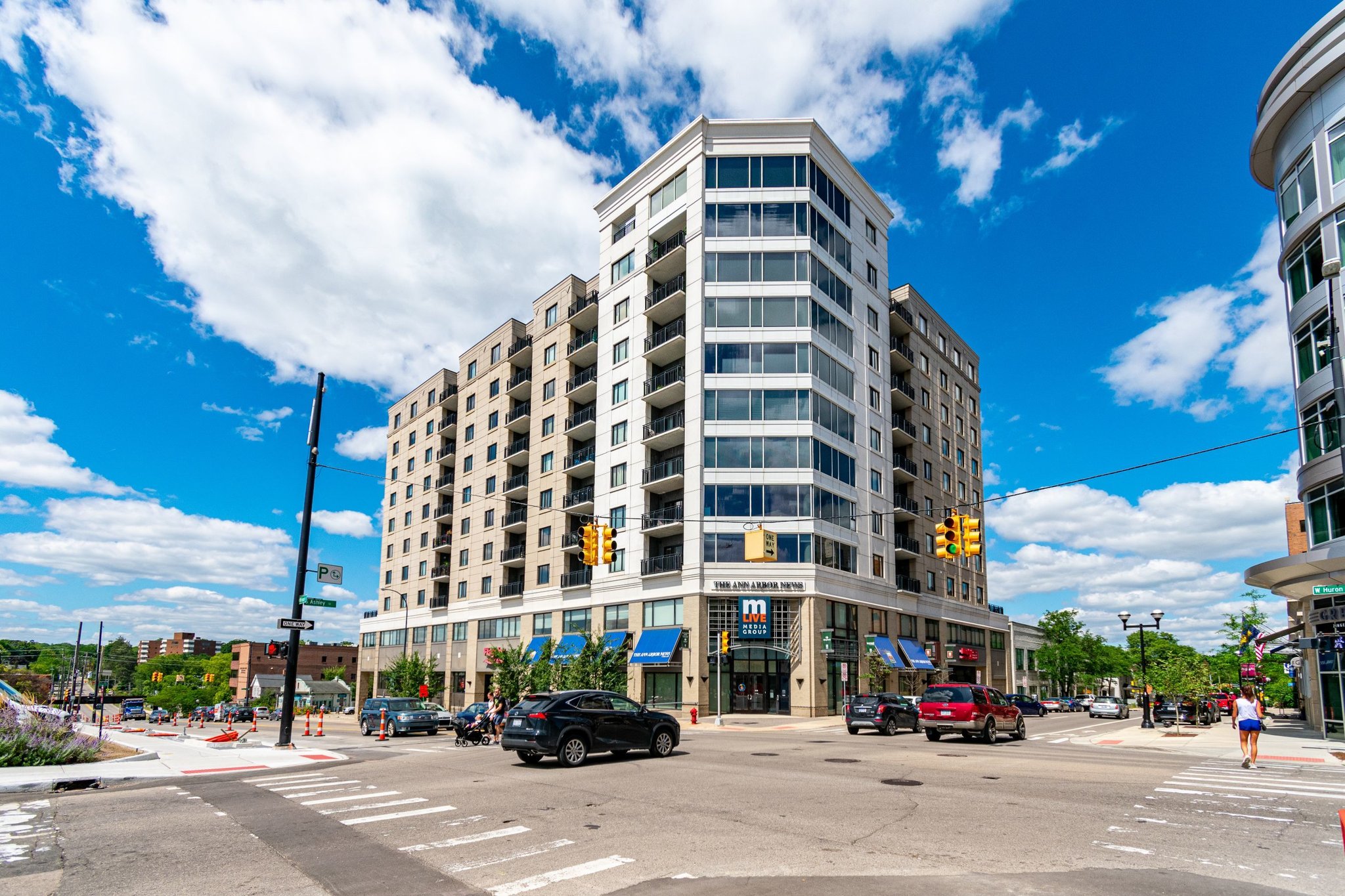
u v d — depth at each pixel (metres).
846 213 51.91
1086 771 16.08
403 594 69.88
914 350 60.78
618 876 7.49
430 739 29.72
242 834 9.45
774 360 45.41
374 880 7.38
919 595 55.31
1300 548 28.02
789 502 43.50
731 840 9.09
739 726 35.72
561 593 52.75
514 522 59.41
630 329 50.97
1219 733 32.16
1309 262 28.17
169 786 14.02
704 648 41.81
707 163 48.34
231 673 129.62
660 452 48.03
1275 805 11.58
